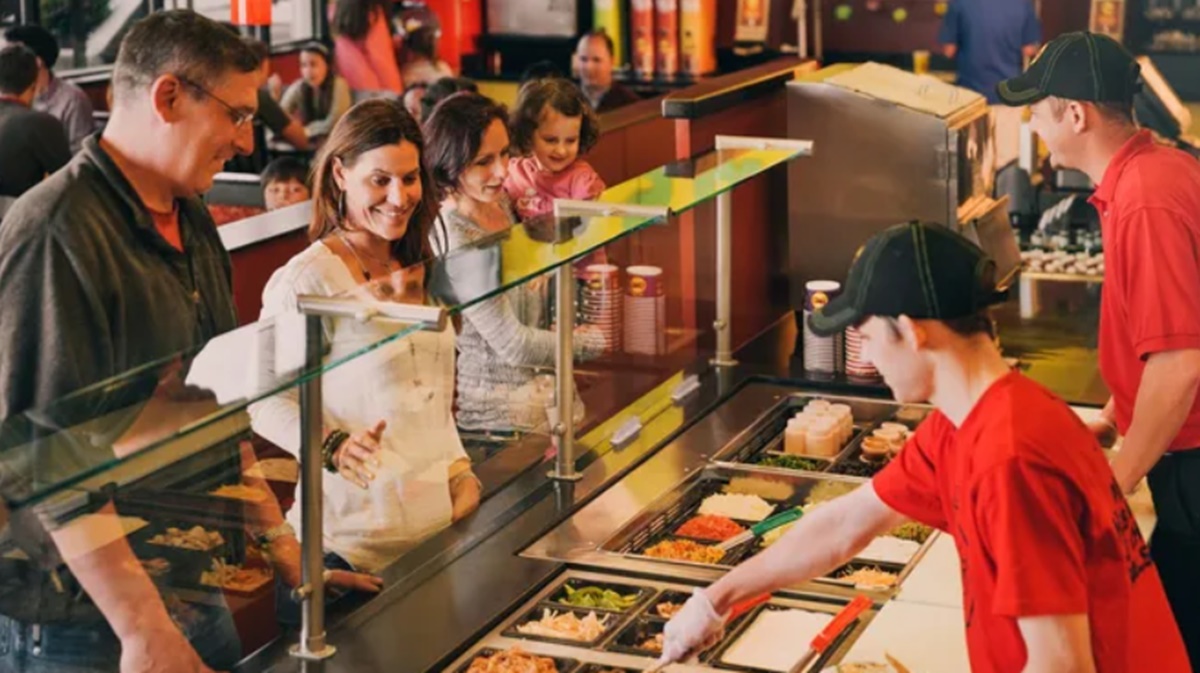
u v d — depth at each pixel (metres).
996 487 2.12
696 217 4.50
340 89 8.11
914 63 7.93
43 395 2.61
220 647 2.71
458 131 3.80
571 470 3.56
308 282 3.11
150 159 2.76
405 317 2.43
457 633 2.80
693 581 3.08
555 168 4.38
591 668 2.73
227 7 7.92
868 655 2.70
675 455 3.77
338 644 2.74
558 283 3.44
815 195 5.16
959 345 2.20
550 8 8.70
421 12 8.43
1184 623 3.59
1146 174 3.32
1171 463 3.52
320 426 2.60
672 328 4.35
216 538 2.70
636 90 8.39
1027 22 7.53
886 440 3.89
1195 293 3.25
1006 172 7.17
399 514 3.15
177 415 2.16
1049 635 2.08
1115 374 3.50
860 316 2.23
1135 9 7.53
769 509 3.60
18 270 2.62
